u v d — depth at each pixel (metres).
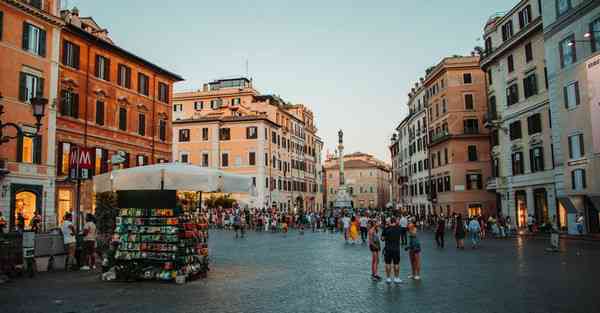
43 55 32.59
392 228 14.15
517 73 44.66
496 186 48.16
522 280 14.02
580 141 32.66
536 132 41.50
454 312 9.81
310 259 20.72
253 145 69.25
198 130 71.06
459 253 23.25
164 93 47.72
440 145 62.34
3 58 29.53
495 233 37.09
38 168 31.55
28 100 31.27
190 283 13.90
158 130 46.44
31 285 13.53
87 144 36.94
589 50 31.38
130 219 14.92
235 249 26.09
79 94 36.47
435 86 64.81
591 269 16.25
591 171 31.30
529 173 42.78
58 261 17.50
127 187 15.02
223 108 75.31
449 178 59.12
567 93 33.94
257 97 81.81
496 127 48.94
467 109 58.84
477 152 57.56
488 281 13.92
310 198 93.25
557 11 34.94
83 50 37.09
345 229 31.50
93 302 11.03
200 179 14.74
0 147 28.94
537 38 41.03
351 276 15.35
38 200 31.45
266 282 14.09
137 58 42.78
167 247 14.38
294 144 85.06
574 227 33.69
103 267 14.84
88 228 17.77
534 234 38.00
